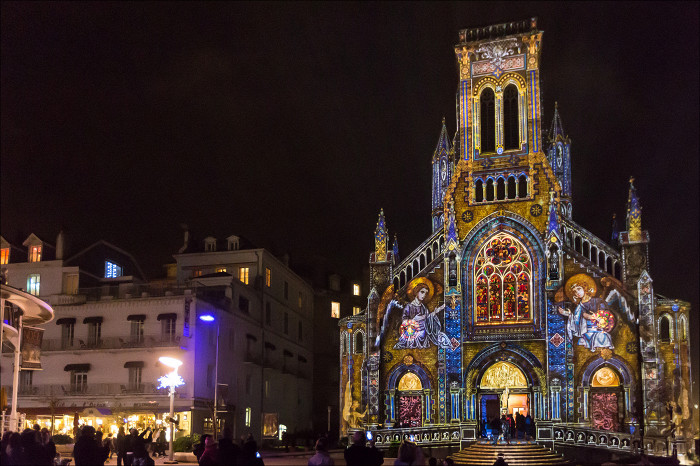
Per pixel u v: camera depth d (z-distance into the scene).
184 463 47.28
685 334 51.16
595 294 52.81
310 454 59.94
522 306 54.50
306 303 94.06
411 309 56.09
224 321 70.81
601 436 49.81
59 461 27.94
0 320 41.97
